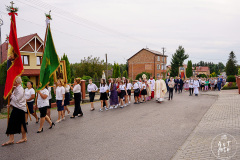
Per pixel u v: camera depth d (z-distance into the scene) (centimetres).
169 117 924
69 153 505
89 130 719
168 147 539
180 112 1048
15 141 605
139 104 1374
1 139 625
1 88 1094
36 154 501
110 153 502
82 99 1559
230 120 802
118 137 633
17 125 572
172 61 6172
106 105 1161
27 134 675
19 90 573
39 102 699
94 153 504
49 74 785
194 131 669
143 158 470
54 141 600
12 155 495
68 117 959
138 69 6041
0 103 1095
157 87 1436
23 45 2381
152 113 1029
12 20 654
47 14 818
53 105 1302
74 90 949
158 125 777
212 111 1027
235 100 1392
